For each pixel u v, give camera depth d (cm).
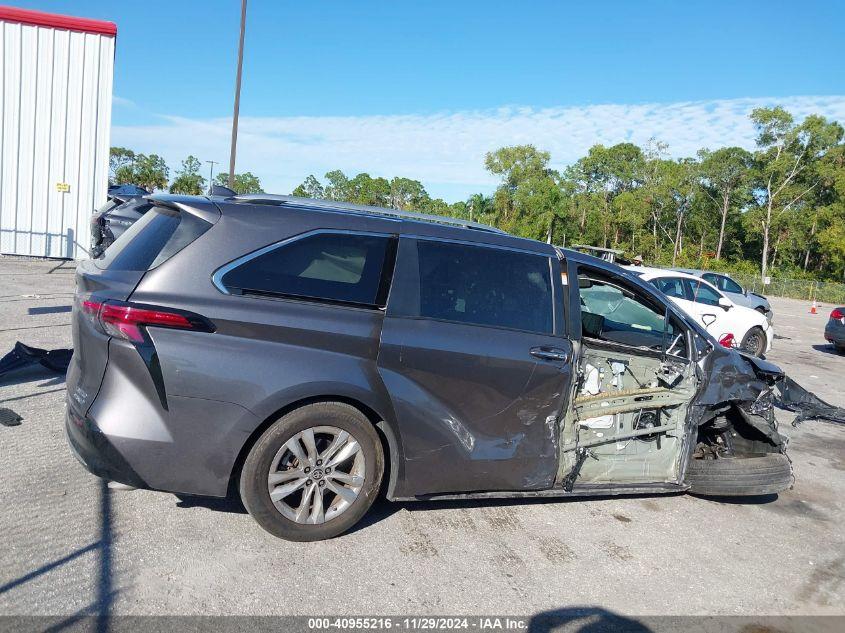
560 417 409
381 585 326
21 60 1466
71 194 1539
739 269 7294
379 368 355
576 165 9956
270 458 338
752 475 470
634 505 470
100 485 399
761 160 7625
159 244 342
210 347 325
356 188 10556
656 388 445
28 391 571
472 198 9606
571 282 425
